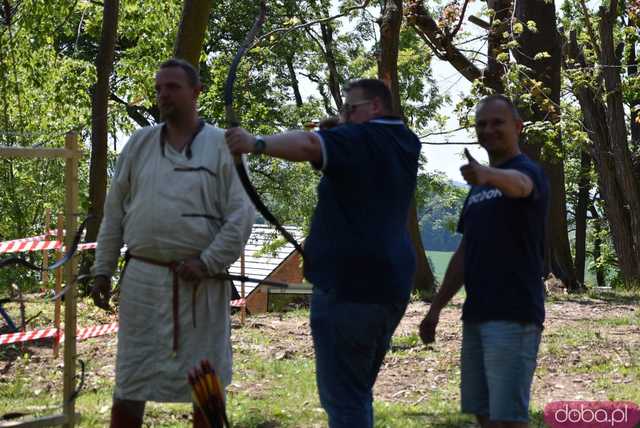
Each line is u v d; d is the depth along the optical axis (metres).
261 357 11.23
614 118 26.88
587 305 17.84
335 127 4.80
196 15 14.48
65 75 23.84
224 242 5.29
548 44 22.89
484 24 23.88
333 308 4.84
